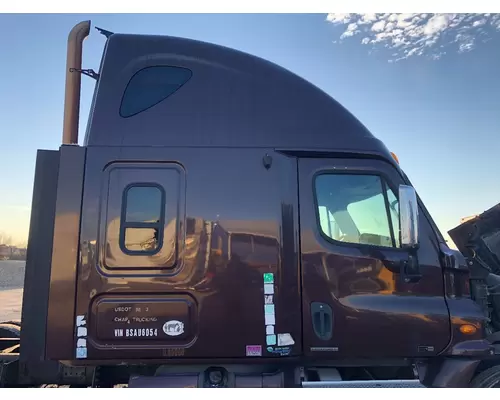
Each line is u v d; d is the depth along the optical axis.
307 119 3.36
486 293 3.77
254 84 3.39
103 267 2.97
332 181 3.29
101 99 3.23
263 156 3.22
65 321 2.92
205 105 3.29
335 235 3.19
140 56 3.36
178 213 3.07
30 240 3.09
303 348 3.05
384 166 3.32
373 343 3.07
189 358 2.98
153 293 2.99
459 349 3.10
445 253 3.23
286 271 3.08
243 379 3.10
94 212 3.03
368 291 3.12
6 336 4.98
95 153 3.11
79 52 3.78
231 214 3.11
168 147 3.16
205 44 3.46
